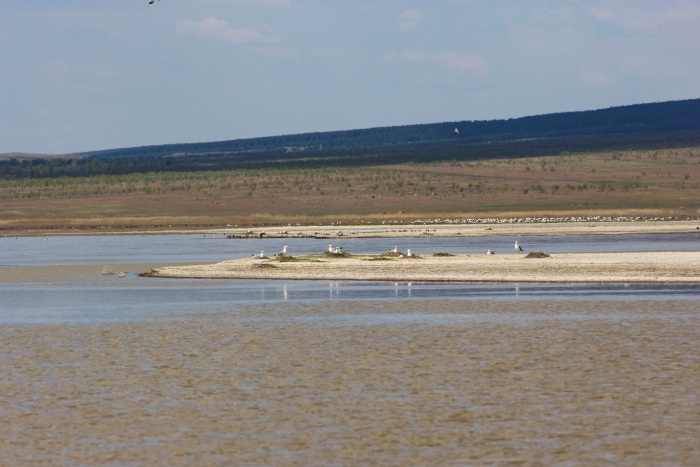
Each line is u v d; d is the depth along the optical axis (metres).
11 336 127.94
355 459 72.19
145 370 102.81
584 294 160.00
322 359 107.38
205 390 93.12
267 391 92.25
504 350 110.44
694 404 85.12
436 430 78.75
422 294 166.25
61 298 174.12
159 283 199.00
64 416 84.38
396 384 94.12
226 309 152.75
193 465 71.62
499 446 74.56
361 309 148.50
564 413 83.00
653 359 103.44
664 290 163.00
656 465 70.38
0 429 80.69
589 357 105.19
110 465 71.81
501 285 177.00
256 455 73.38
